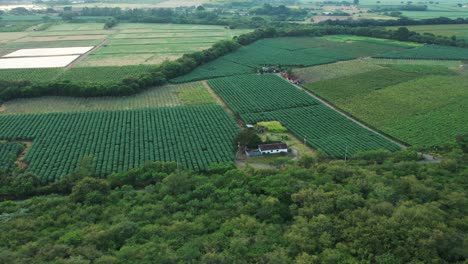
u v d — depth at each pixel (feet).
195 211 252.42
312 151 370.94
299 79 597.93
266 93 529.45
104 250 214.07
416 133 399.44
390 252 201.26
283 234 223.10
